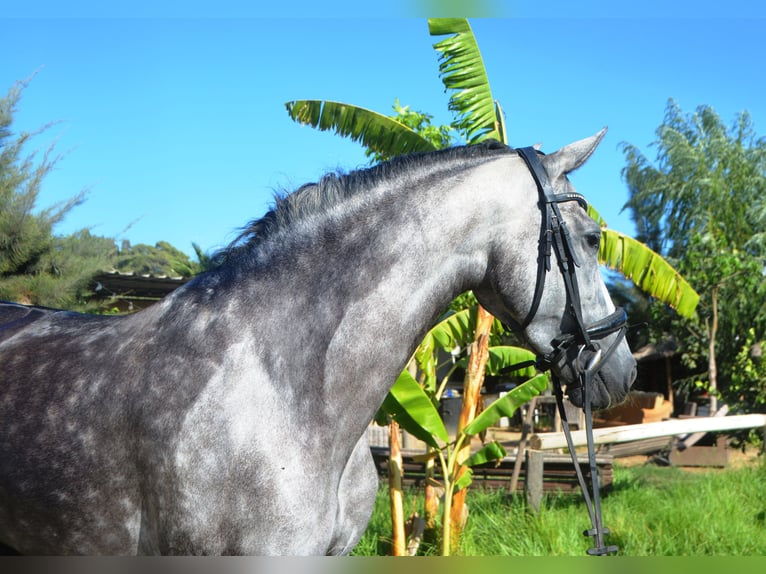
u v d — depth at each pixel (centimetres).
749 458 1033
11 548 214
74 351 200
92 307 1068
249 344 181
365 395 188
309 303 187
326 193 199
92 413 185
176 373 180
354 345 186
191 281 202
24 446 189
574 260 198
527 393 396
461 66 464
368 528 480
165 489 174
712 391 1127
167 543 175
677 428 625
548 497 647
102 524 184
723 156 1772
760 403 975
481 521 519
